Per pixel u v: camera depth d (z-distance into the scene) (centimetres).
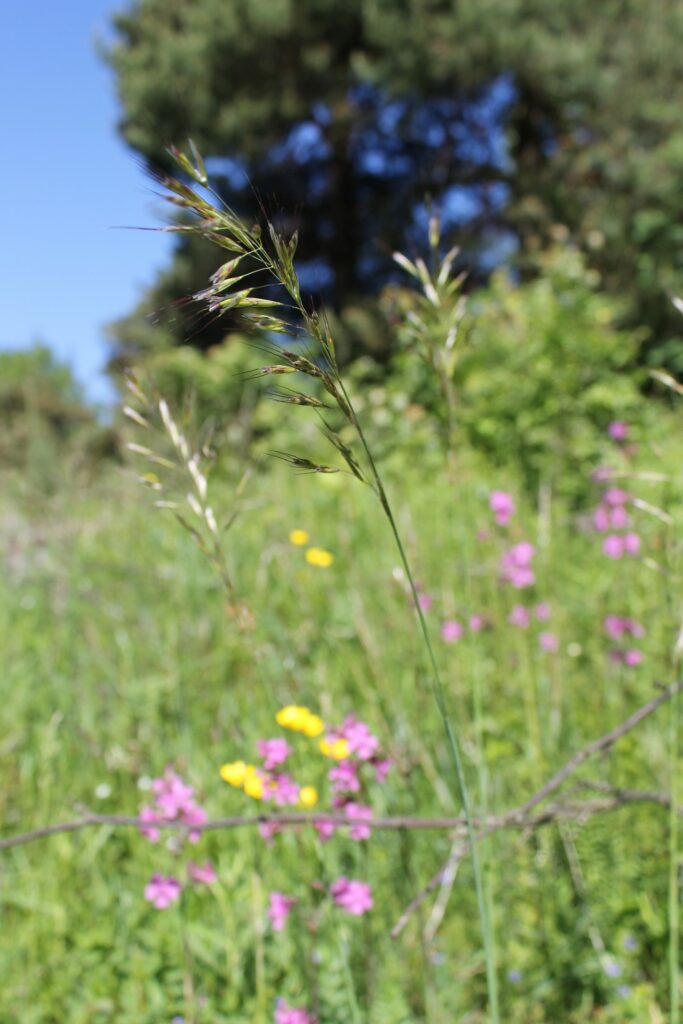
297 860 223
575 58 1784
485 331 779
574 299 789
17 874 249
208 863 197
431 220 153
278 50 1962
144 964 211
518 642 318
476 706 166
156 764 277
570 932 221
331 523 500
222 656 322
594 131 1842
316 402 101
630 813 238
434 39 1834
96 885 242
